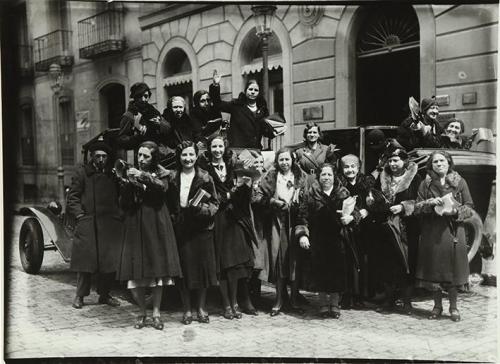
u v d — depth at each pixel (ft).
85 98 28.99
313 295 18.10
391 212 15.25
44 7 26.12
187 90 28.30
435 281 14.75
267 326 15.02
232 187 15.25
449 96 19.67
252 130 17.75
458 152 17.21
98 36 28.19
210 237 14.88
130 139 16.05
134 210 14.46
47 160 27.37
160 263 14.26
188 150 14.64
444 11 19.54
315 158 16.92
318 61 24.18
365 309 16.37
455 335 14.32
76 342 14.17
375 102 23.77
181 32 27.25
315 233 15.05
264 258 15.85
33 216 20.29
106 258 16.37
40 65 27.71
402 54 23.09
